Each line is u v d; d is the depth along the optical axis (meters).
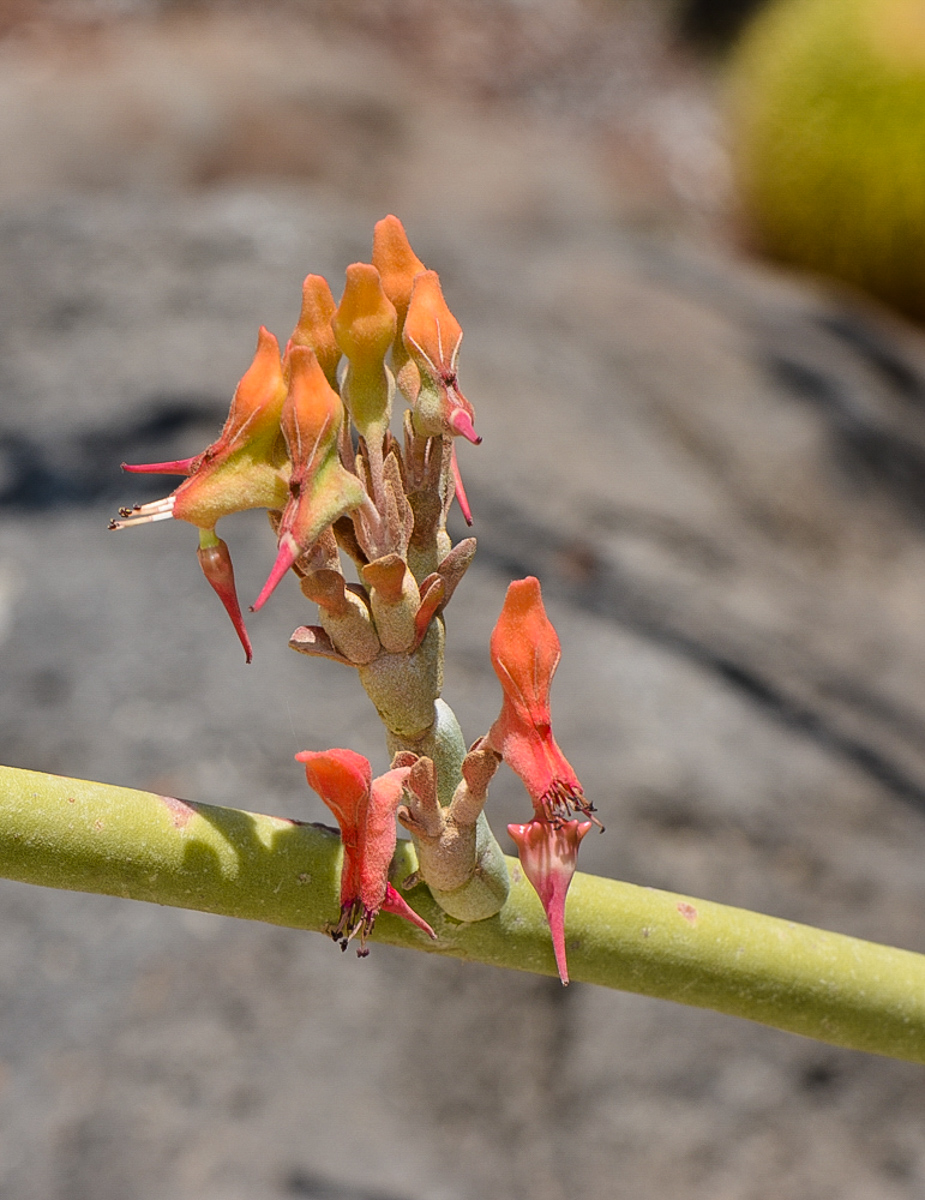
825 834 0.98
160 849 0.35
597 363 1.47
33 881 0.35
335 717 0.99
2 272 1.41
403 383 0.34
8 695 0.99
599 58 3.37
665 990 0.37
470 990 0.84
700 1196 0.80
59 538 1.13
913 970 0.37
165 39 2.65
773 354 1.59
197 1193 0.72
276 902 0.35
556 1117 0.82
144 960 0.83
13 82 2.37
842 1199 0.80
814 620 1.22
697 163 2.97
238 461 0.33
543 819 0.34
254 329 1.36
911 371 1.71
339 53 2.71
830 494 1.41
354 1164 0.75
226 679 1.00
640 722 1.02
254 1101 0.77
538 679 0.34
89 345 1.33
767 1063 0.84
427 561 0.35
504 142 2.64
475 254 1.66
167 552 1.13
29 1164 0.73
